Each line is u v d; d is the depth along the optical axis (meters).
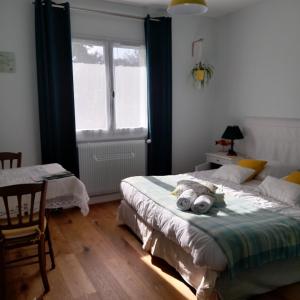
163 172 4.62
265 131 4.04
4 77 3.57
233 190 3.06
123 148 4.28
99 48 4.06
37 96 3.76
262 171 3.52
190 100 4.82
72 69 3.82
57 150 3.83
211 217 2.30
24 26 3.60
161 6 4.21
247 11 4.23
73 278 2.44
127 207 3.32
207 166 4.68
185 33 4.60
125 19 4.16
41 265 2.25
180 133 4.82
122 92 4.29
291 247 2.13
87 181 4.11
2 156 3.21
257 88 4.18
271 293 2.24
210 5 4.18
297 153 3.62
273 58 3.91
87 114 4.11
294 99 3.69
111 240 3.12
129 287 2.32
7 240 2.14
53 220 3.65
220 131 4.93
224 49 4.70
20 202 2.08
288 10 3.67
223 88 4.79
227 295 2.02
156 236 2.69
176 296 2.22
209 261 1.92
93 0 3.91
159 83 4.43
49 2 3.56
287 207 2.57
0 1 3.45
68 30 3.71
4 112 3.63
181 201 2.46
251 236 2.02
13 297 2.20
